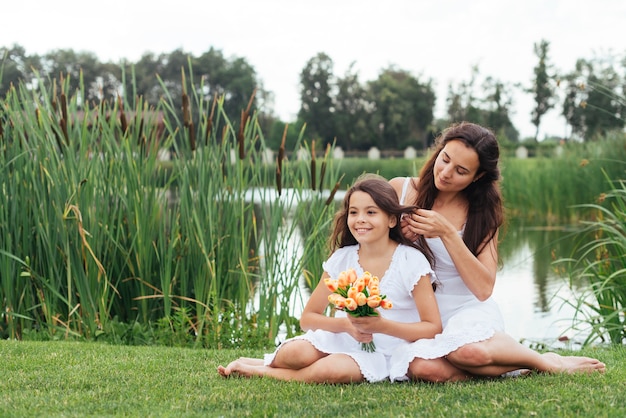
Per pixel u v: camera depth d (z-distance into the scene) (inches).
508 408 89.0
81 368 118.4
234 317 171.6
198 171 176.1
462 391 97.3
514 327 196.7
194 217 172.2
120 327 167.5
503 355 103.7
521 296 235.1
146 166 179.9
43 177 171.2
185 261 177.8
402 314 110.5
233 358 131.1
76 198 168.6
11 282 171.2
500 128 1418.6
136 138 181.2
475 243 114.6
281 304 174.2
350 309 99.7
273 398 96.7
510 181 523.8
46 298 170.6
